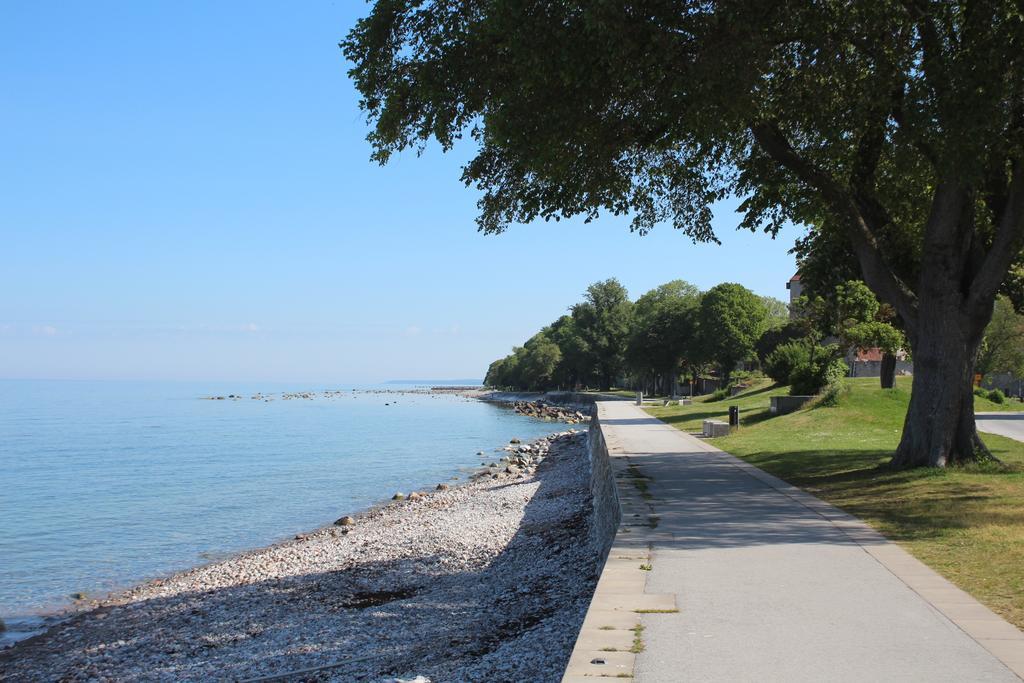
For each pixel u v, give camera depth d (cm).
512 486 3584
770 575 875
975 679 554
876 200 1966
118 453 6150
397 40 1688
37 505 3603
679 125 1648
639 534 1127
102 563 2459
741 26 1442
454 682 985
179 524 3112
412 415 12575
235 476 4622
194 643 1573
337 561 2217
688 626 684
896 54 1588
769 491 1605
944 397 1767
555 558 1848
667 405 7000
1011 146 1600
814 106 1722
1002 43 1398
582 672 569
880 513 1301
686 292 12938
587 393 13288
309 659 1348
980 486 1517
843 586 824
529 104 1572
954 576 863
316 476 4597
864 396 3956
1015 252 1711
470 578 1830
